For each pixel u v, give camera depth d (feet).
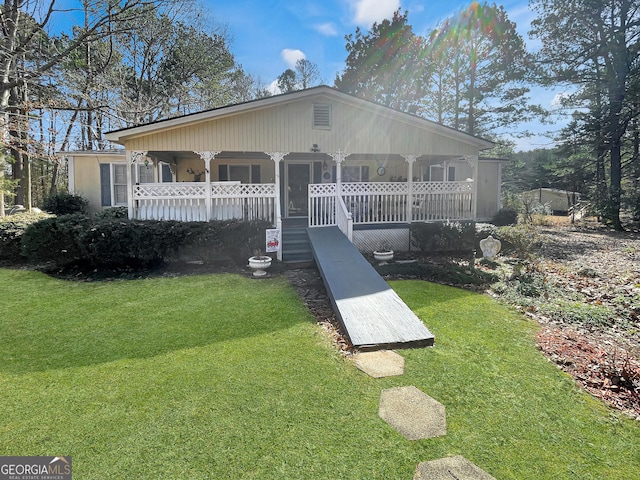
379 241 33.83
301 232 32.30
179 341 15.03
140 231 27.40
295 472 8.12
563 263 30.58
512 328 16.51
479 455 8.67
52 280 24.79
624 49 54.44
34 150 45.55
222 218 31.99
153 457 8.56
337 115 34.12
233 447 8.89
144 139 30.94
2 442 9.04
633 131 64.59
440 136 36.68
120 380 11.98
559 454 8.72
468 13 69.92
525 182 120.47
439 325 16.84
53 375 12.30
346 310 17.04
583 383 11.82
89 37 44.42
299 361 13.29
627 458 8.60
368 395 11.14
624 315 17.81
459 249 33.55
